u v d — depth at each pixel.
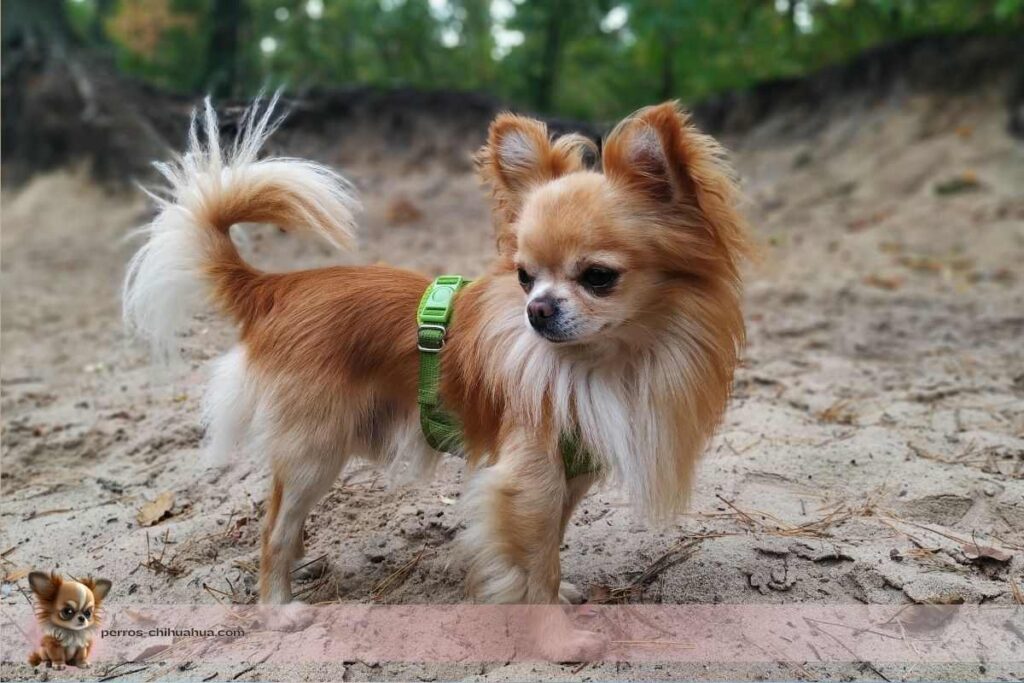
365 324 0.60
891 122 1.99
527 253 0.53
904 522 0.66
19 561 0.69
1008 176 1.73
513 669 0.55
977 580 0.60
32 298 1.42
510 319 0.56
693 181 0.52
